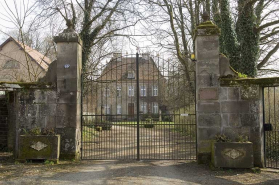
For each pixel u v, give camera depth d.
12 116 9.23
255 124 6.89
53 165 7.01
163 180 5.70
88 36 13.10
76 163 7.27
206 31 7.22
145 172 6.37
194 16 13.24
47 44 17.83
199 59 7.22
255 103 6.93
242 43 9.63
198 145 7.11
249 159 6.39
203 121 7.09
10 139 9.30
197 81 7.19
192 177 5.93
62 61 7.70
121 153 9.34
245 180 5.70
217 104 7.07
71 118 7.59
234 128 6.97
